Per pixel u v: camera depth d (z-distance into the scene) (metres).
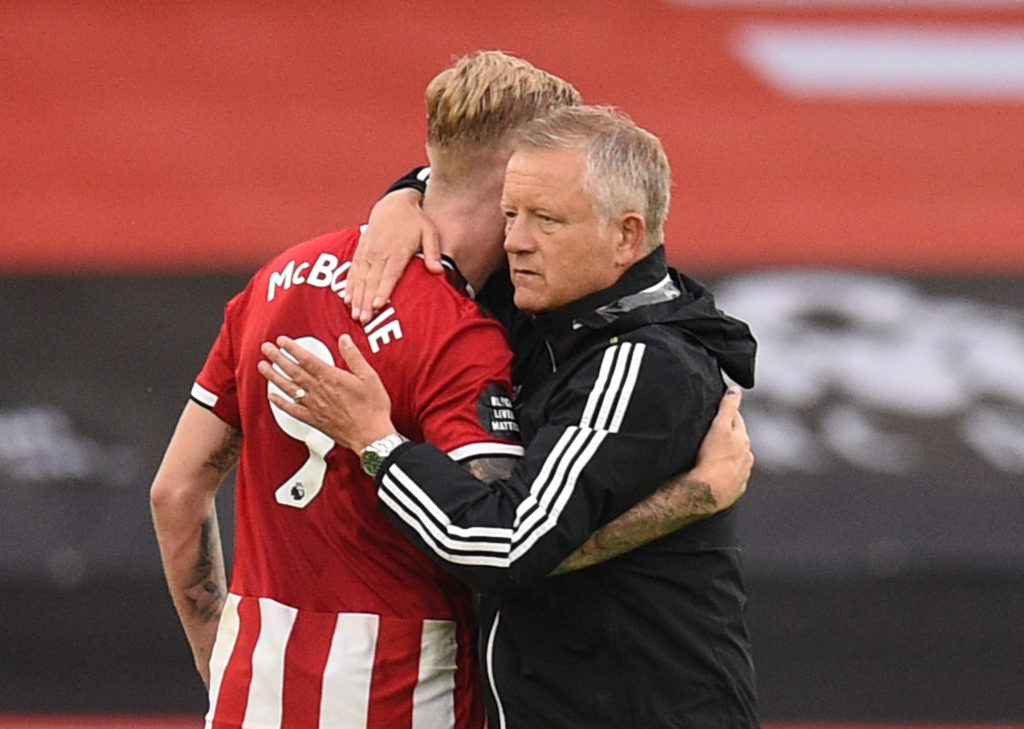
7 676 18.34
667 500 7.96
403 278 8.20
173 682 18.44
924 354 21.06
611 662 8.12
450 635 8.47
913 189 23.20
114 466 20.12
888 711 18.12
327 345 8.17
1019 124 23.83
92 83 23.62
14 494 19.70
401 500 7.67
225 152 23.28
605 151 7.94
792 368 20.95
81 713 17.94
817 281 22.11
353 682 8.22
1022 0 24.89
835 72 24.30
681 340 8.06
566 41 24.42
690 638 8.20
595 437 7.64
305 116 23.69
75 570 18.84
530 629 8.19
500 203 8.42
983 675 18.53
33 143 23.17
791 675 18.53
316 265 8.47
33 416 20.47
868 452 20.28
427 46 24.31
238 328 8.79
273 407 8.34
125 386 20.83
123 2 24.27
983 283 22.05
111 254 22.22
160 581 18.81
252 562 8.60
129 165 23.11
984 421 20.50
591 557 7.92
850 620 18.89
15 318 21.31
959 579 19.08
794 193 23.25
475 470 7.78
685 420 7.86
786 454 20.27
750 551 19.33
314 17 24.45
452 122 8.38
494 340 8.12
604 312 8.02
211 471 9.04
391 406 8.02
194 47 24.06
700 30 24.56
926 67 24.31
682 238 22.73
